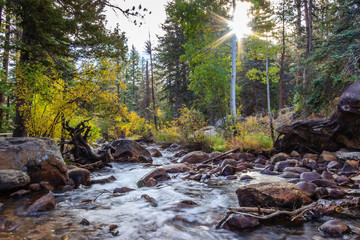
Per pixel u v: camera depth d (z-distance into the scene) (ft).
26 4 24.20
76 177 19.54
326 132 27.66
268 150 31.60
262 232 9.70
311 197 13.70
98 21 28.78
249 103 95.30
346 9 33.12
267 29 39.19
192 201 13.82
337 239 8.87
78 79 25.76
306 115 39.42
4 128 44.32
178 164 26.78
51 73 27.12
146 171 25.62
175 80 92.17
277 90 94.79
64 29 26.63
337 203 12.20
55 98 25.20
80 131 28.32
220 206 13.28
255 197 11.89
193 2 41.42
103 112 29.71
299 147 29.81
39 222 11.11
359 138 25.29
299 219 10.82
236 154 31.17
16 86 24.50
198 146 42.22
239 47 47.24
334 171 21.24
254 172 22.81
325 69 32.55
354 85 25.90
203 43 43.75
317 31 66.03
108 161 29.40
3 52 37.14
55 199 15.03
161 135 62.49
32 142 18.74
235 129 37.19
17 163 16.96
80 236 9.59
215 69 41.98
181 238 9.44
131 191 17.08
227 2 44.16
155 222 11.15
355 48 27.55
